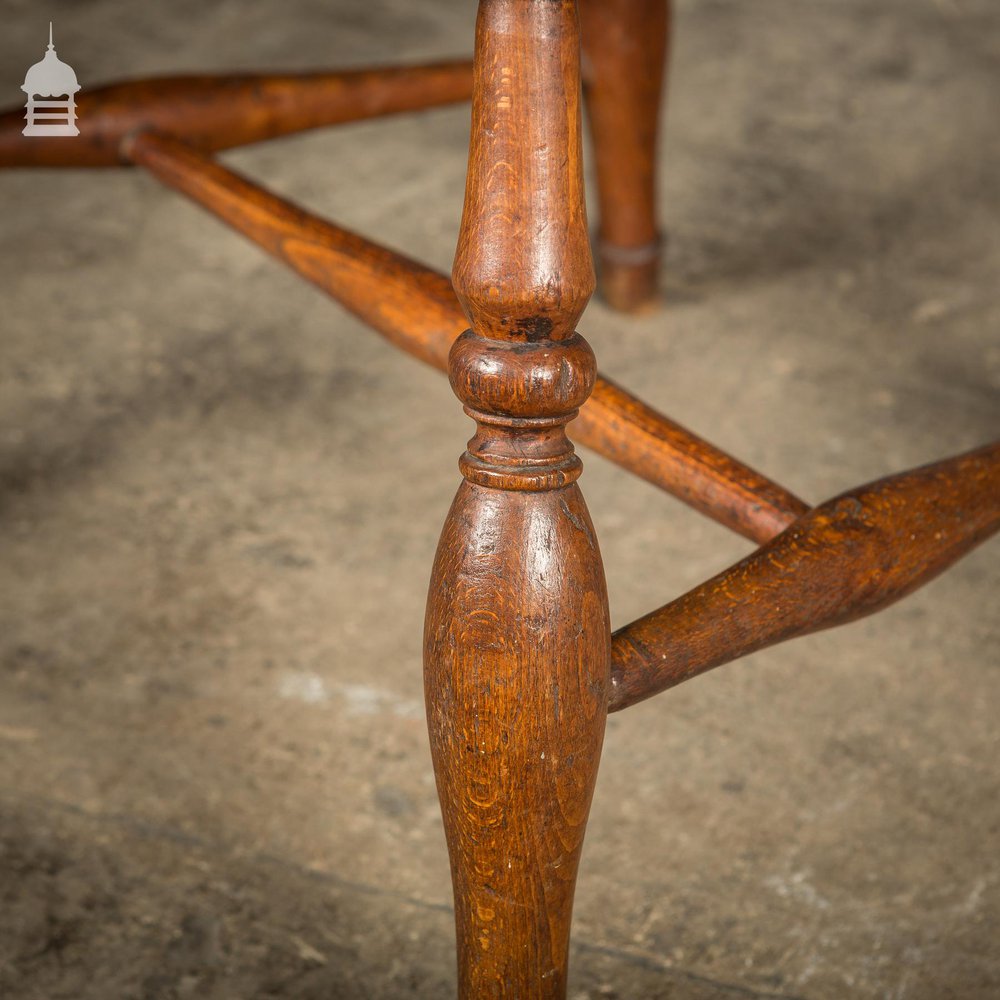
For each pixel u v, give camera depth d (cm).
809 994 95
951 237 188
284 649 114
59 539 127
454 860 83
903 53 252
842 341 162
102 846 102
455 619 79
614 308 169
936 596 121
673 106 229
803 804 104
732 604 84
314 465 140
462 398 78
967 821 103
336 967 96
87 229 190
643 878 100
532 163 76
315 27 258
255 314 169
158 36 251
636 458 93
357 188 200
